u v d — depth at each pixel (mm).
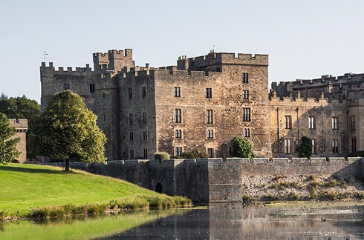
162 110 168750
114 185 142750
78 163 154125
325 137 187750
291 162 152250
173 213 128875
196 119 171875
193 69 181125
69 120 145250
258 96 178375
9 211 120625
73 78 199375
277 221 120000
